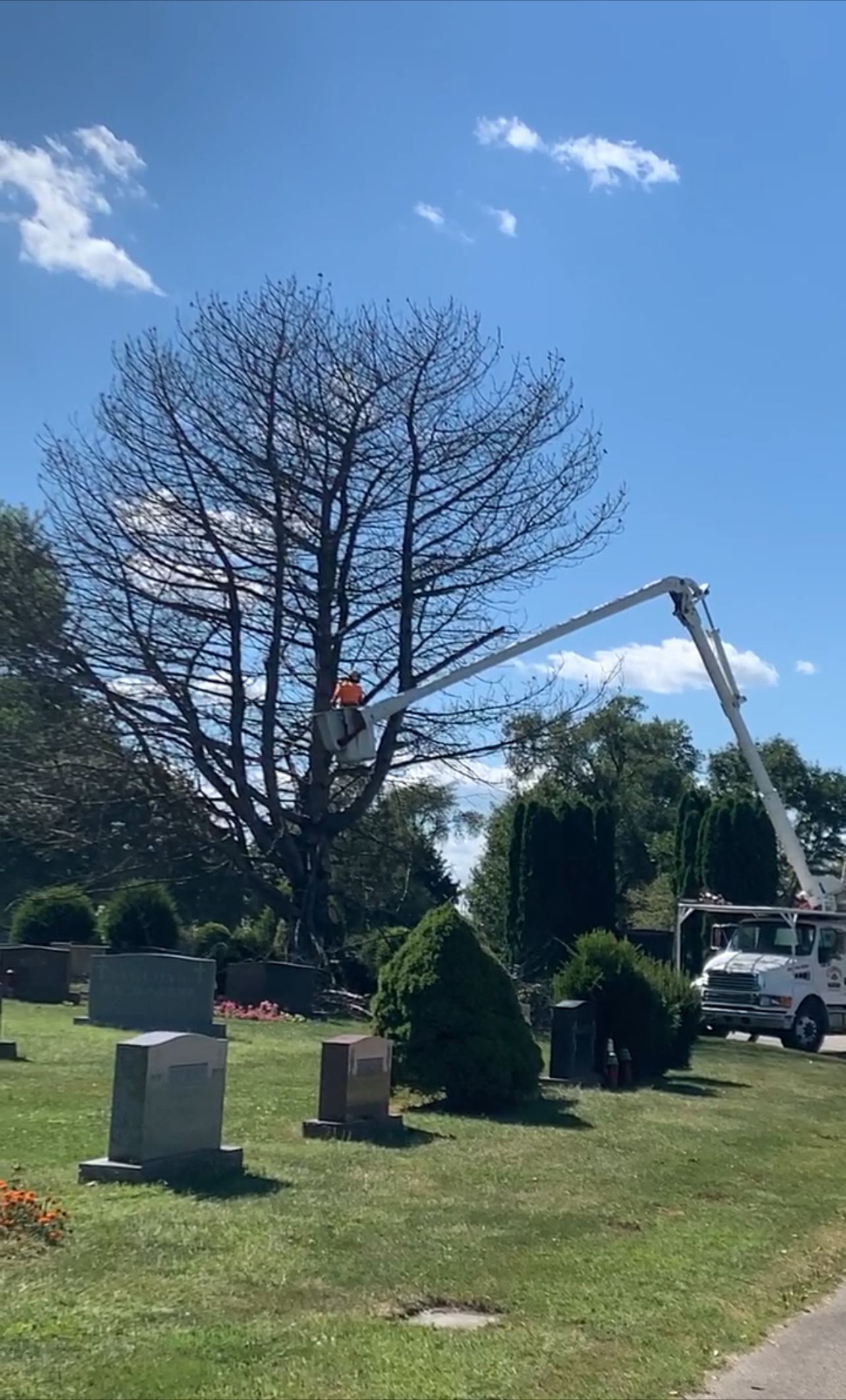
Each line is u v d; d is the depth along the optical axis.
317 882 35.97
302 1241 8.73
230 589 35.44
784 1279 8.73
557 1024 18.55
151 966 22.80
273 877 40.22
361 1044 13.36
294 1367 6.37
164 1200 9.60
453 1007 15.72
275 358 35.66
